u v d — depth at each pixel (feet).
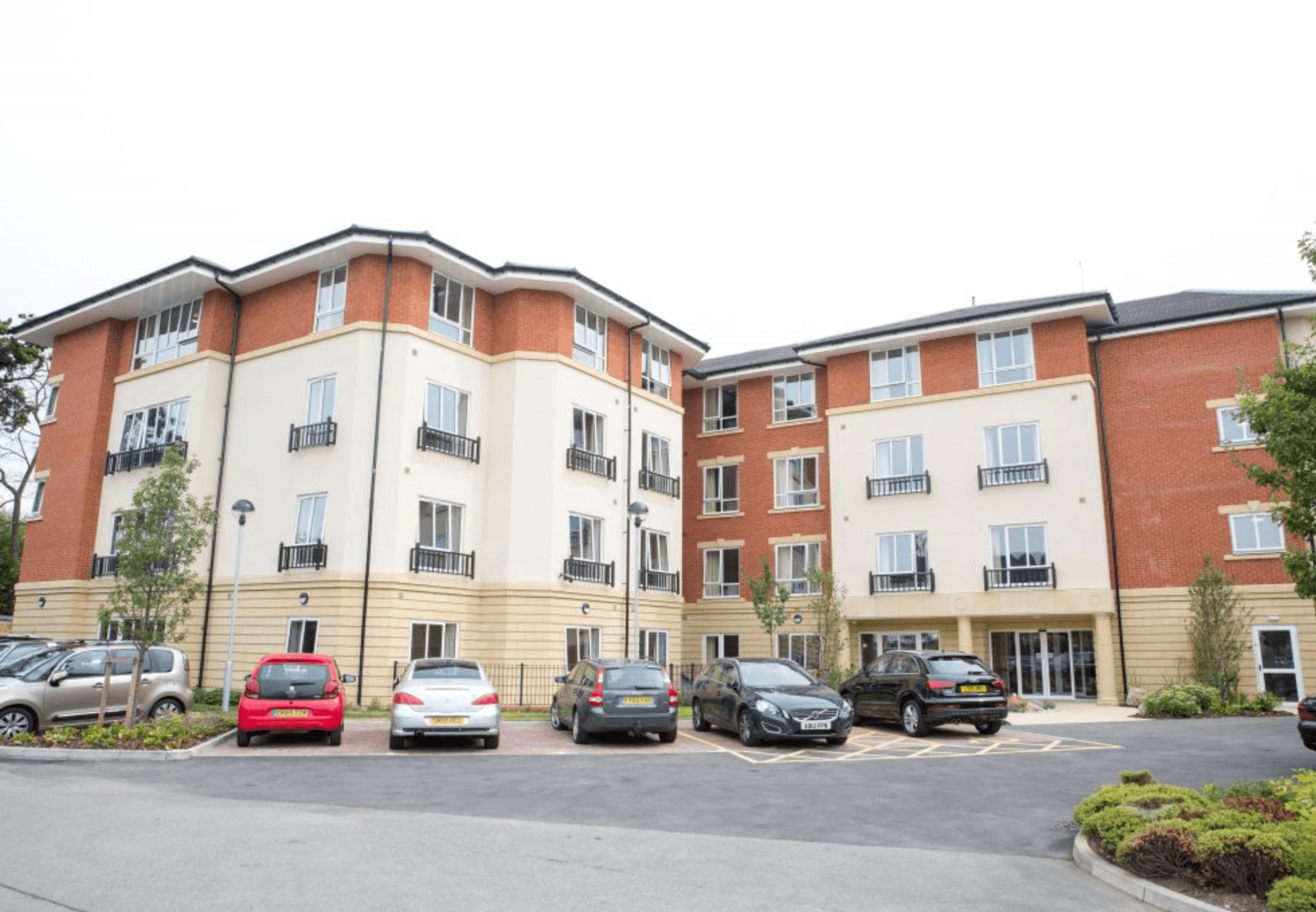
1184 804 24.77
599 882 20.74
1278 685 73.61
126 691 50.96
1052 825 28.30
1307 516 33.50
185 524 51.72
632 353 89.61
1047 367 84.64
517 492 75.51
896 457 90.74
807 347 95.20
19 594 86.74
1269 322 78.43
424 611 69.67
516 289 79.46
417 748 46.96
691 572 103.24
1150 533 80.12
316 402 72.59
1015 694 83.92
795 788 34.71
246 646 70.95
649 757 44.11
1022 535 83.10
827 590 88.43
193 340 80.59
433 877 20.84
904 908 19.25
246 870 21.18
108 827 25.68
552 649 74.13
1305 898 17.70
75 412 87.81
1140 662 78.69
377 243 71.41
